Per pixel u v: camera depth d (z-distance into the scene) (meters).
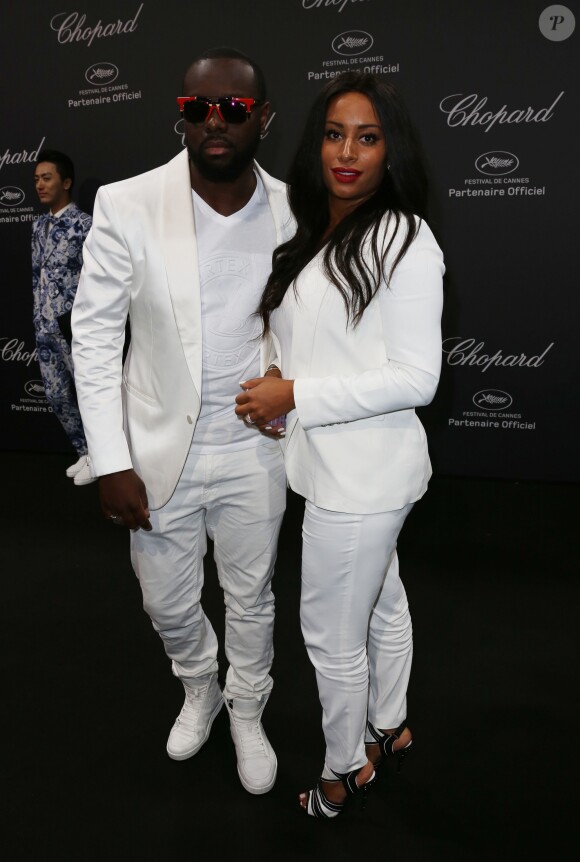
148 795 1.78
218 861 1.59
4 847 1.63
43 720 2.03
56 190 3.49
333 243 1.26
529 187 3.43
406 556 2.94
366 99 1.21
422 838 1.65
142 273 1.43
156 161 3.79
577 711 2.06
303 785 1.81
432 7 3.34
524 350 3.62
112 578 2.78
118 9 3.63
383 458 1.34
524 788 1.79
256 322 1.50
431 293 1.22
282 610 2.55
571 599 2.62
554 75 3.28
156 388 1.52
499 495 3.56
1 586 2.73
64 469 3.97
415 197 1.26
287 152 3.67
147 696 2.12
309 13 3.47
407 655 1.70
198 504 1.61
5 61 3.82
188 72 1.33
